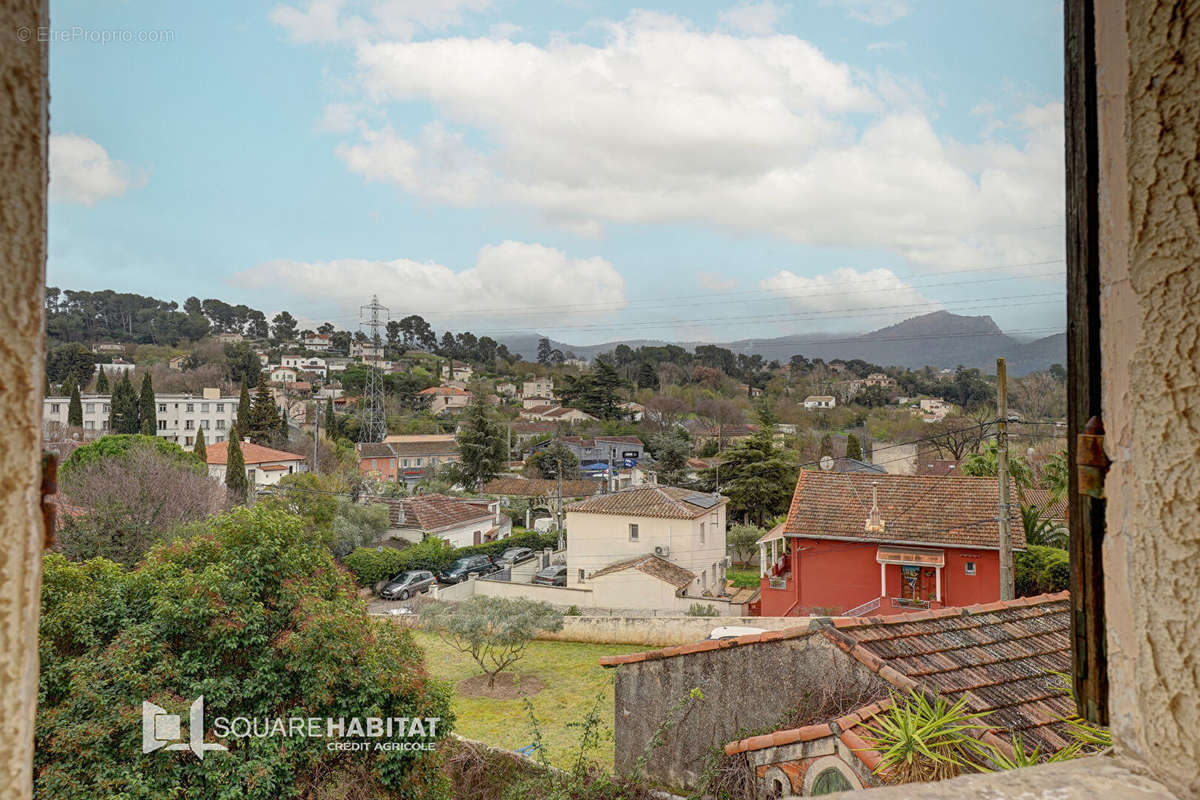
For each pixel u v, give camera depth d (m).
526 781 8.59
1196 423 0.80
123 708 7.48
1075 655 0.98
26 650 0.62
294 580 9.09
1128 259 0.87
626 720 8.17
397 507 33.19
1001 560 13.30
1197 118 0.80
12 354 0.60
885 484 19.98
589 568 27.05
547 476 51.03
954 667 6.25
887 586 18.45
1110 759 0.93
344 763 8.66
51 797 6.98
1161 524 0.84
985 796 0.86
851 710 6.00
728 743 6.87
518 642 19.27
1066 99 0.99
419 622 22.09
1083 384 0.96
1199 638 0.80
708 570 27.34
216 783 7.59
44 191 0.63
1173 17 0.81
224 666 8.53
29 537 0.62
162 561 9.09
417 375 107.56
